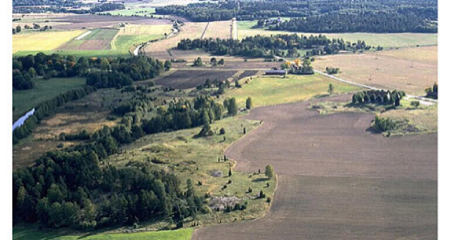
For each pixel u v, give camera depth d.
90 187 178.25
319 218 159.00
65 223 159.88
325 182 183.25
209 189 179.12
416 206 164.50
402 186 178.12
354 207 165.00
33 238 153.62
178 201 167.25
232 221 158.50
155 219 162.50
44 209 162.00
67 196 168.88
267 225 155.75
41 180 173.62
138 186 174.75
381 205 165.75
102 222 159.25
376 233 149.75
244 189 179.00
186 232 152.75
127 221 161.00
